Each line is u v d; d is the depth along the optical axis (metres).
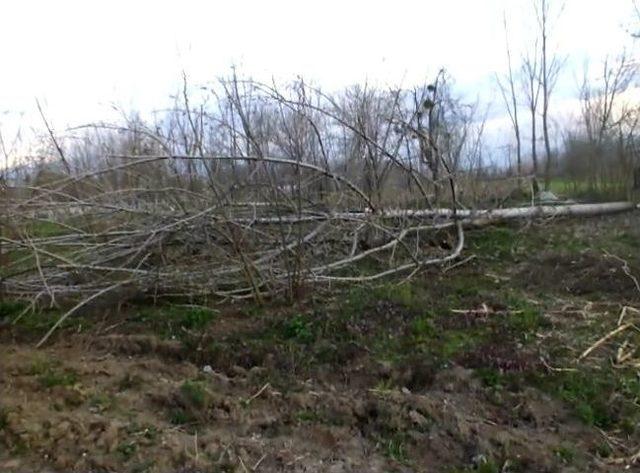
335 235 6.20
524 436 3.18
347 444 3.16
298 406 3.50
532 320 4.72
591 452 3.06
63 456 2.96
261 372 3.94
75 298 5.52
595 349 4.21
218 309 5.19
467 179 8.77
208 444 3.11
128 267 5.52
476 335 4.52
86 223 5.52
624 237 7.70
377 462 3.01
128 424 3.25
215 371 4.08
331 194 6.10
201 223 5.13
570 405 3.47
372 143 6.21
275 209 5.46
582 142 12.02
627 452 3.06
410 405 3.42
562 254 6.61
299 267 5.28
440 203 7.78
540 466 2.94
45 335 4.70
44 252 5.00
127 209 5.20
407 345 4.36
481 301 5.22
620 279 5.61
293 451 3.09
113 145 6.21
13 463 2.94
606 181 11.05
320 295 5.44
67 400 3.51
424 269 6.34
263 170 5.23
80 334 4.72
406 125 6.67
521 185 10.05
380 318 4.82
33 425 3.19
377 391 3.65
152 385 3.74
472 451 3.06
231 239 5.21
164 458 2.98
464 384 3.71
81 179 5.16
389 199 7.22
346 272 6.09
